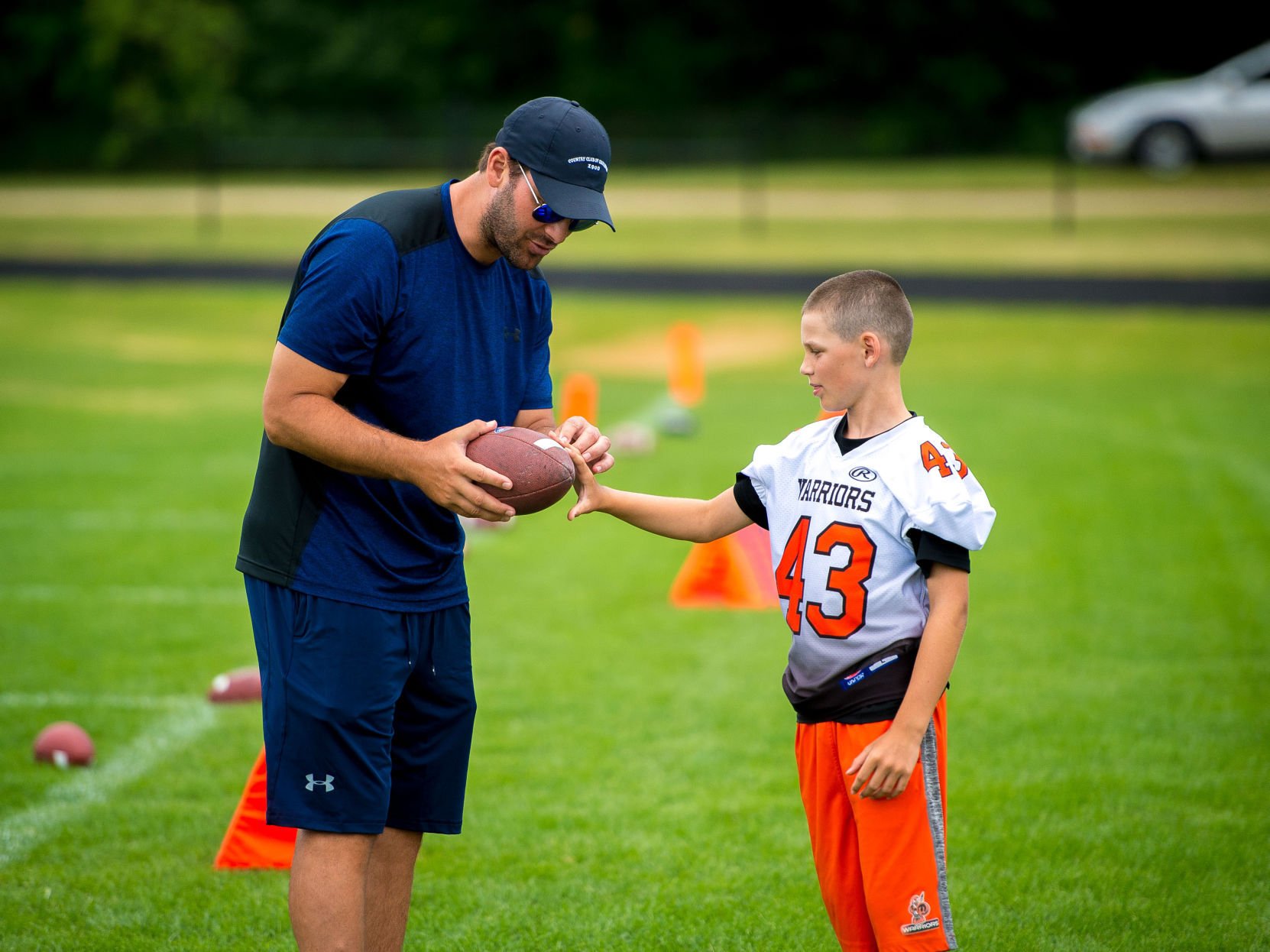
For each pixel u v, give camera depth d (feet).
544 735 32.86
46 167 238.48
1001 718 33.35
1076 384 83.82
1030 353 93.66
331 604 19.19
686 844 27.09
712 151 208.13
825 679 19.01
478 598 44.34
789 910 24.38
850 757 18.78
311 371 18.53
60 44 242.99
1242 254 125.08
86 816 28.37
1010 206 156.97
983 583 44.88
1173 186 161.48
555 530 53.88
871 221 152.76
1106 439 67.62
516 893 25.13
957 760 30.91
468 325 19.72
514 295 20.53
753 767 30.96
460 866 26.22
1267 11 231.91
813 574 19.10
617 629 41.11
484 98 259.80
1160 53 235.81
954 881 25.29
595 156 18.89
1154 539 49.85
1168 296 108.88
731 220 157.48
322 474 19.34
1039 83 236.02
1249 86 164.35
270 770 19.36
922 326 103.14
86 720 33.81
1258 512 53.31
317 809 19.08
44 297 120.98
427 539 19.89
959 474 18.60
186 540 51.42
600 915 24.27
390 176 211.61
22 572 46.96
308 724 19.06
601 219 18.78
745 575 43.73
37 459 66.23
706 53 249.34
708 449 67.00
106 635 40.42
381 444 18.42
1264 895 24.63
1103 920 23.79
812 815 19.49
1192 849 26.43
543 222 18.83
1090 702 34.35
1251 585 44.14
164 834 27.61
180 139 232.12
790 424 73.97
